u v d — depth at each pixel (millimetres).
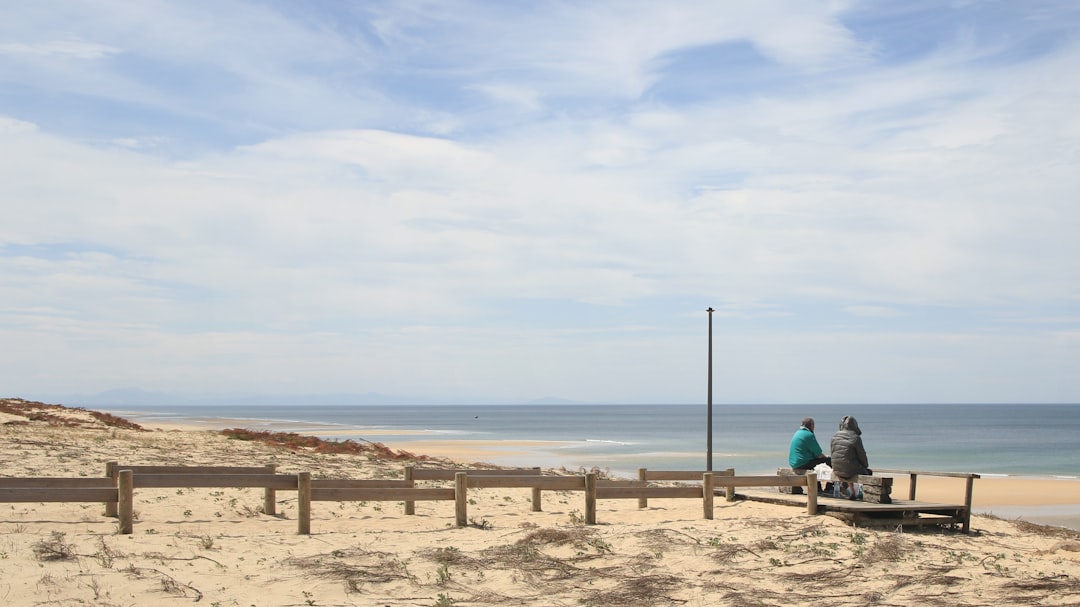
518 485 13789
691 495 14680
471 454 59438
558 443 77938
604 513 15938
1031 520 26422
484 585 10070
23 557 10086
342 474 22078
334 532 12859
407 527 13750
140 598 8977
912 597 10211
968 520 15414
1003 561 12398
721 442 79562
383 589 9750
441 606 9188
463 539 12344
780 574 10945
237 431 37719
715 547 12086
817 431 114312
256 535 12266
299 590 9531
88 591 9055
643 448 68625
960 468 50156
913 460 57344
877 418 198875
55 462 19531
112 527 12656
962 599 10195
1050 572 11812
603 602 9547
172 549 10961
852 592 10320
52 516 13453
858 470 15672
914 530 15094
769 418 190750
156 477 12109
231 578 9898
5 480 13391
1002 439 92688
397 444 72562
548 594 9805
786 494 16859
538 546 11914
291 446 33406
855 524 14359
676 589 10156
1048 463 54312
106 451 22828
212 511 14672
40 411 42500
